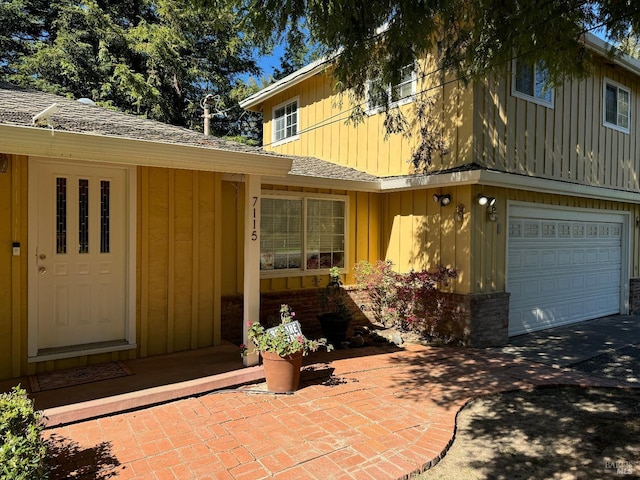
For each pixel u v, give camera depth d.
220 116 20.70
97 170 5.41
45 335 5.12
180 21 17.97
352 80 5.67
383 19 4.73
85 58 16.42
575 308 9.80
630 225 11.30
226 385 4.94
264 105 13.53
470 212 7.41
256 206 5.41
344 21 4.49
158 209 5.82
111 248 5.54
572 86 9.26
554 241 9.18
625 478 3.36
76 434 3.84
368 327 8.56
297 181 7.71
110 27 16.80
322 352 6.84
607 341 7.94
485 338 7.48
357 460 3.47
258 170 5.16
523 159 8.24
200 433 3.89
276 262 7.97
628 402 4.92
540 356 6.82
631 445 3.89
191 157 4.63
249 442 3.74
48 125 3.88
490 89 7.65
